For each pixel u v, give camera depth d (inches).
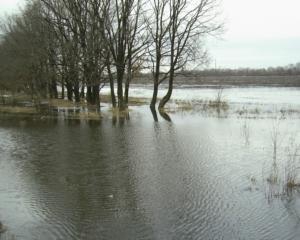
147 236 381.4
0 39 1947.6
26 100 1796.3
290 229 394.6
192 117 1222.3
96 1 1358.3
